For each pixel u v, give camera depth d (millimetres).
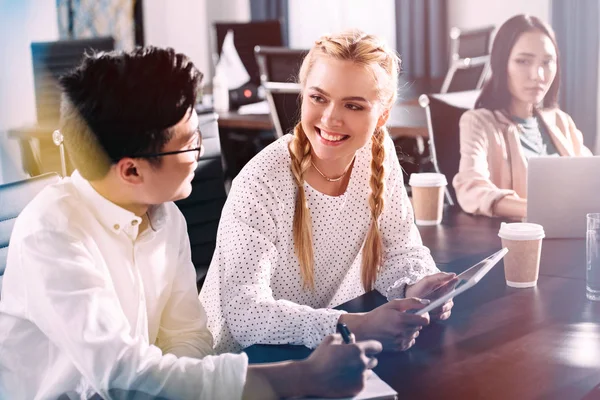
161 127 1116
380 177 1609
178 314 1400
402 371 1177
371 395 1072
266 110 4113
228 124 3908
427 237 2004
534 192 1969
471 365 1192
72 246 1126
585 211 1966
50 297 1092
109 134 1116
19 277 1159
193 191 2131
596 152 5109
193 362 1104
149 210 1316
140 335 1265
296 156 1532
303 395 1076
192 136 1158
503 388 1104
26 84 3227
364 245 1657
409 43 5895
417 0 5824
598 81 5078
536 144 2719
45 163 2955
